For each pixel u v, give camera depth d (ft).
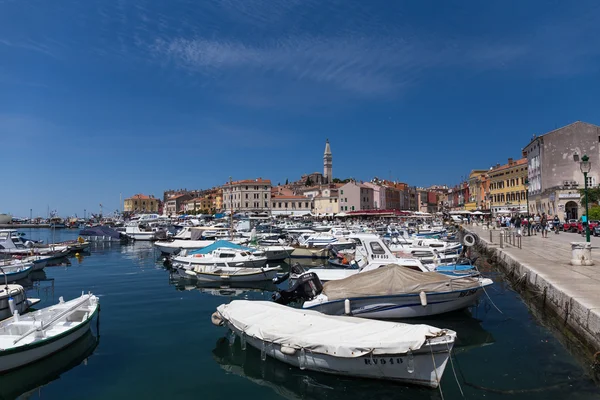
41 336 41.91
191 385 36.99
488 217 296.10
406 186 535.60
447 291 52.65
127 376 38.86
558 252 92.43
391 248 97.14
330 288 52.60
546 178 200.34
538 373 37.70
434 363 34.53
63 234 320.70
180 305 66.54
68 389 36.40
